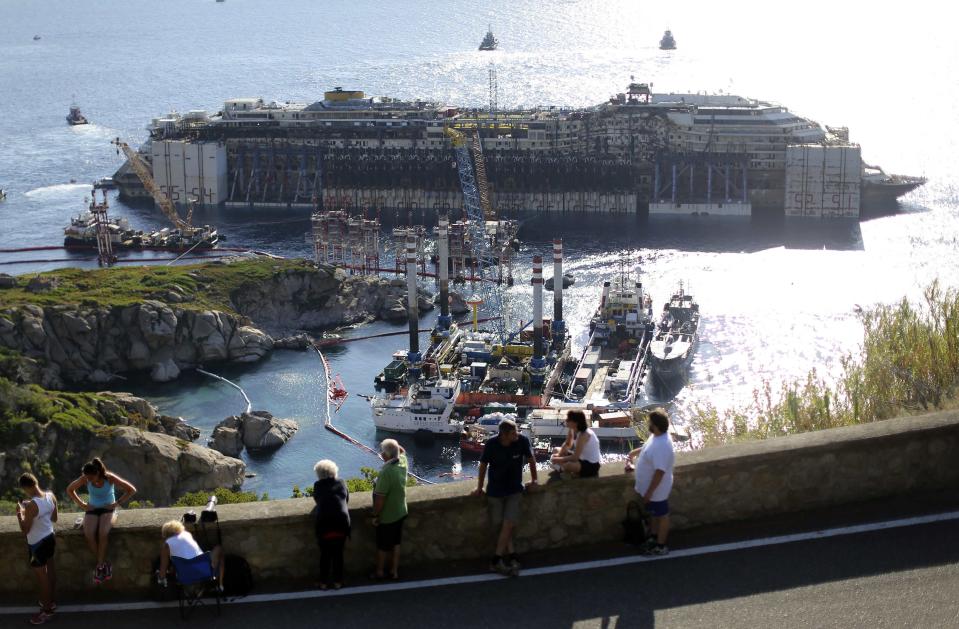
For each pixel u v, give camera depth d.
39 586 33.50
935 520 33.38
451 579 32.41
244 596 32.19
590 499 33.78
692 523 34.28
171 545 31.06
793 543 32.72
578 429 34.16
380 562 32.66
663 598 30.38
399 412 195.88
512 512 32.78
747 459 34.12
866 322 57.88
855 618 28.70
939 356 50.97
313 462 181.50
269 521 32.75
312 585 32.69
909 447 35.06
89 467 32.56
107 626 30.97
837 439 34.69
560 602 30.59
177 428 185.38
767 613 29.27
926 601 29.22
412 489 34.09
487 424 193.00
